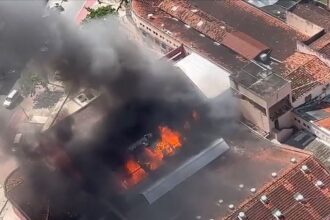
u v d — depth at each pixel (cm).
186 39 10856
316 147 8831
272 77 9006
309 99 9312
